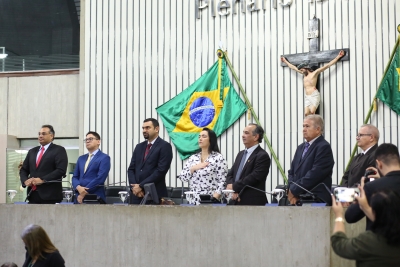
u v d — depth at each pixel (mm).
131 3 12094
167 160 7949
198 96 11562
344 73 10727
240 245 6379
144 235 6801
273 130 11125
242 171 7203
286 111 11062
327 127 10773
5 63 12766
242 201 7027
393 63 10383
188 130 11547
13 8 12867
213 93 11492
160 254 6711
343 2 10812
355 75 10664
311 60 10820
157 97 11836
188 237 6605
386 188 4164
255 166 7117
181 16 11820
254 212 6348
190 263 6570
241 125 11320
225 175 7473
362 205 4203
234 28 11492
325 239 6035
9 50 12797
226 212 6465
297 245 6141
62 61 12555
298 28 11070
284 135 11047
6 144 12148
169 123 11664
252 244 6324
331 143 10727
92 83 12148
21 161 12281
